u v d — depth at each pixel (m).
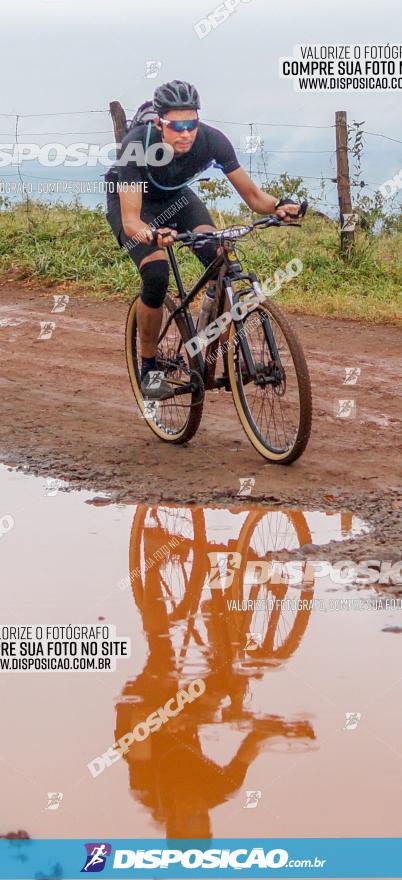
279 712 2.65
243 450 5.62
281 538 4.16
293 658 3.01
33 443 5.83
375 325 9.39
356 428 5.97
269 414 5.97
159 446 5.75
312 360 7.86
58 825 2.16
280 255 11.55
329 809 2.20
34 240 12.91
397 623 3.26
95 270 11.83
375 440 5.73
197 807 2.21
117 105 12.62
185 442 5.75
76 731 2.56
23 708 2.70
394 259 11.87
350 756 2.41
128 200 5.10
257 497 4.74
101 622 3.31
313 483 4.96
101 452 5.62
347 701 2.71
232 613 3.38
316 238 12.27
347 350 8.26
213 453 5.56
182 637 3.19
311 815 2.18
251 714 2.64
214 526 4.35
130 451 5.64
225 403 6.69
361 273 11.41
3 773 2.36
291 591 3.58
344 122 11.70
